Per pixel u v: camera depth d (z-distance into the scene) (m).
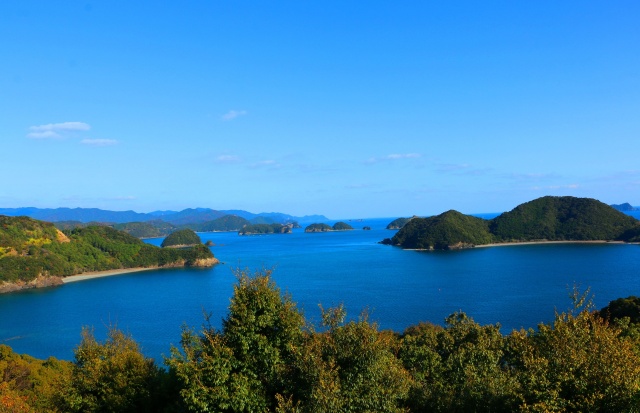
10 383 34.81
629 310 54.41
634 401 12.31
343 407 14.14
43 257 167.00
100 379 20.34
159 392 19.16
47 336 83.19
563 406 12.93
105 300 123.31
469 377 20.16
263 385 15.78
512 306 92.62
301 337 16.73
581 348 14.39
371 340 15.54
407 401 17.77
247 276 17.52
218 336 16.62
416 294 111.19
